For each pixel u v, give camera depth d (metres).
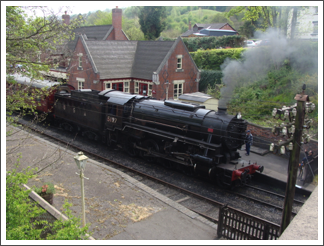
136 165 14.58
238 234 7.94
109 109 16.73
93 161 13.59
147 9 40.53
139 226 8.55
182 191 11.62
